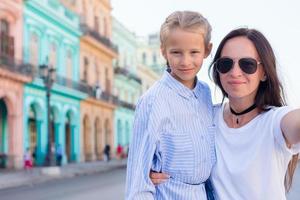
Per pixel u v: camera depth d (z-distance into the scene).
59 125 29.05
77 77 31.89
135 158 2.12
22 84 24.56
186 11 2.27
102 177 19.94
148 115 2.15
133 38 47.69
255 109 2.19
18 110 24.25
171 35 2.22
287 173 2.21
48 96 20.98
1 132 24.30
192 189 2.19
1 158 23.66
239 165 2.12
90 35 33.25
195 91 2.33
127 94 45.75
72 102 31.00
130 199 2.07
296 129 1.90
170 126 2.18
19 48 24.59
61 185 16.09
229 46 2.20
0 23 23.48
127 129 44.62
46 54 27.47
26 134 24.83
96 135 36.34
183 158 2.17
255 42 2.17
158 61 59.97
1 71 22.48
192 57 2.22
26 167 21.64
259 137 2.08
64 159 29.55
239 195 2.12
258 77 2.18
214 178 2.21
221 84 2.32
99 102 35.38
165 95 2.22
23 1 25.02
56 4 28.62
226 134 2.21
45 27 27.34
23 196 12.68
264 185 2.05
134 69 48.16
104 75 37.56
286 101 2.22
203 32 2.22
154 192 2.13
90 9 35.34
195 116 2.24
